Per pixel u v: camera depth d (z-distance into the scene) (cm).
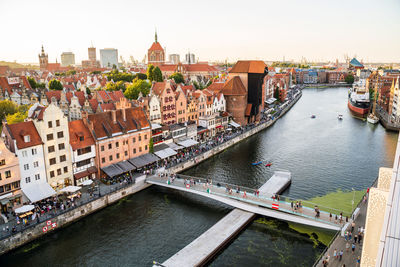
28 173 7150
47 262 5784
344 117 19200
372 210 3550
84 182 7788
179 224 7044
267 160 11150
